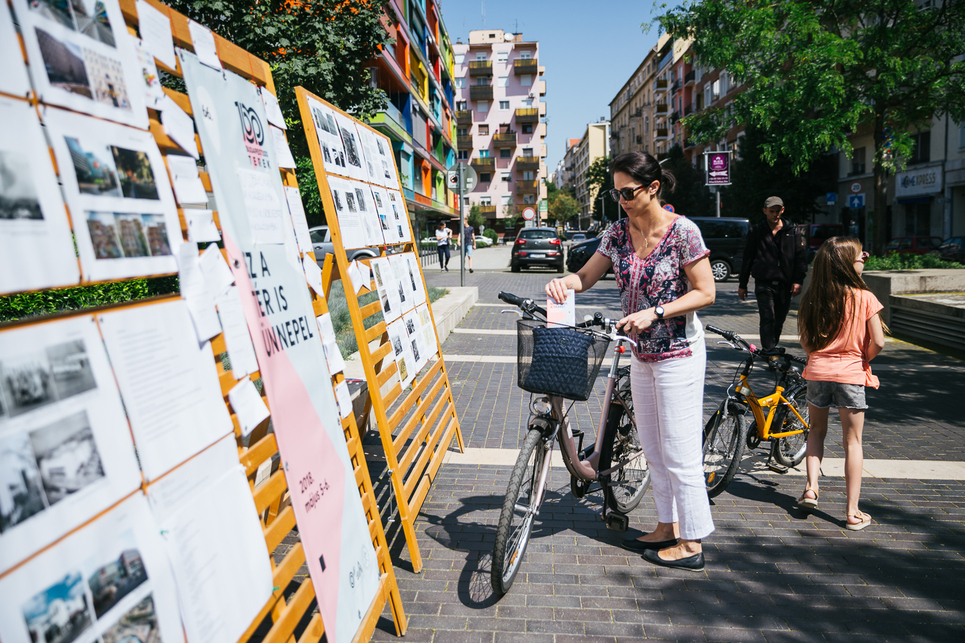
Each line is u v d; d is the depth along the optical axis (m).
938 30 13.88
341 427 2.52
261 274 2.10
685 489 3.11
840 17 13.98
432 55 43.03
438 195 44.00
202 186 1.82
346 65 8.62
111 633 1.24
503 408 5.94
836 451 4.89
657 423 3.18
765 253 7.18
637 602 2.88
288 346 2.20
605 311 12.09
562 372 2.75
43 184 1.22
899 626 2.71
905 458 4.73
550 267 24.05
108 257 1.38
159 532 1.40
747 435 4.45
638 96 86.88
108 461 1.29
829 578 3.10
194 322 1.66
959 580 3.08
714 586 3.02
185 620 1.44
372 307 3.31
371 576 2.47
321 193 2.86
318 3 8.46
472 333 9.89
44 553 1.12
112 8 1.49
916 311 9.49
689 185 47.44
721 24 14.38
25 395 1.12
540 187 86.69
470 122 85.88
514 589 2.99
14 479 1.08
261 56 7.92
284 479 2.04
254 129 2.26
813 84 12.93
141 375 1.43
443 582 3.03
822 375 3.63
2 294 1.11
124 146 1.48
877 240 14.70
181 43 1.85
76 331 1.26
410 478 3.37
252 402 1.87
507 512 2.76
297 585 3.02
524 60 84.25
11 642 1.04
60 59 1.30
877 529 3.62
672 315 2.88
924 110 14.34
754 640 2.62
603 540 3.48
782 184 35.19
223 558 1.62
